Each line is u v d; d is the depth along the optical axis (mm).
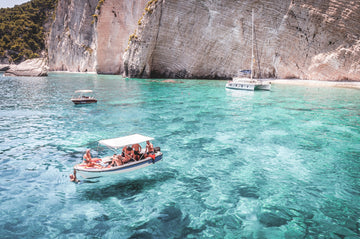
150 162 9727
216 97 27641
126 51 54719
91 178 9336
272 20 46969
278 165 10617
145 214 7281
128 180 9297
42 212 7355
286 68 47156
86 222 6926
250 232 6516
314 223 6875
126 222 6930
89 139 13453
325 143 13164
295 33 45750
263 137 14102
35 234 6434
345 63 42000
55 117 18125
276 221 6969
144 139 9711
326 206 7680
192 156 11461
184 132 14844
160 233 6488
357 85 38875
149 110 20578
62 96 28156
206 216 7176
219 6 48438
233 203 7840
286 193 8422
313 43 44656
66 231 6566
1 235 6367
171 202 7887
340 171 10062
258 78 49031
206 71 51719
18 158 11031
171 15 49781
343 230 6586
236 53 49312
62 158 11086
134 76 53031
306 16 44719
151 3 50688
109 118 17875
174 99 26047
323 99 26953
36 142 13016
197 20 49562
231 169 10211
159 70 53938
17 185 8836
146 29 50312
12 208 7523
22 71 60531
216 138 13883
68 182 9102
